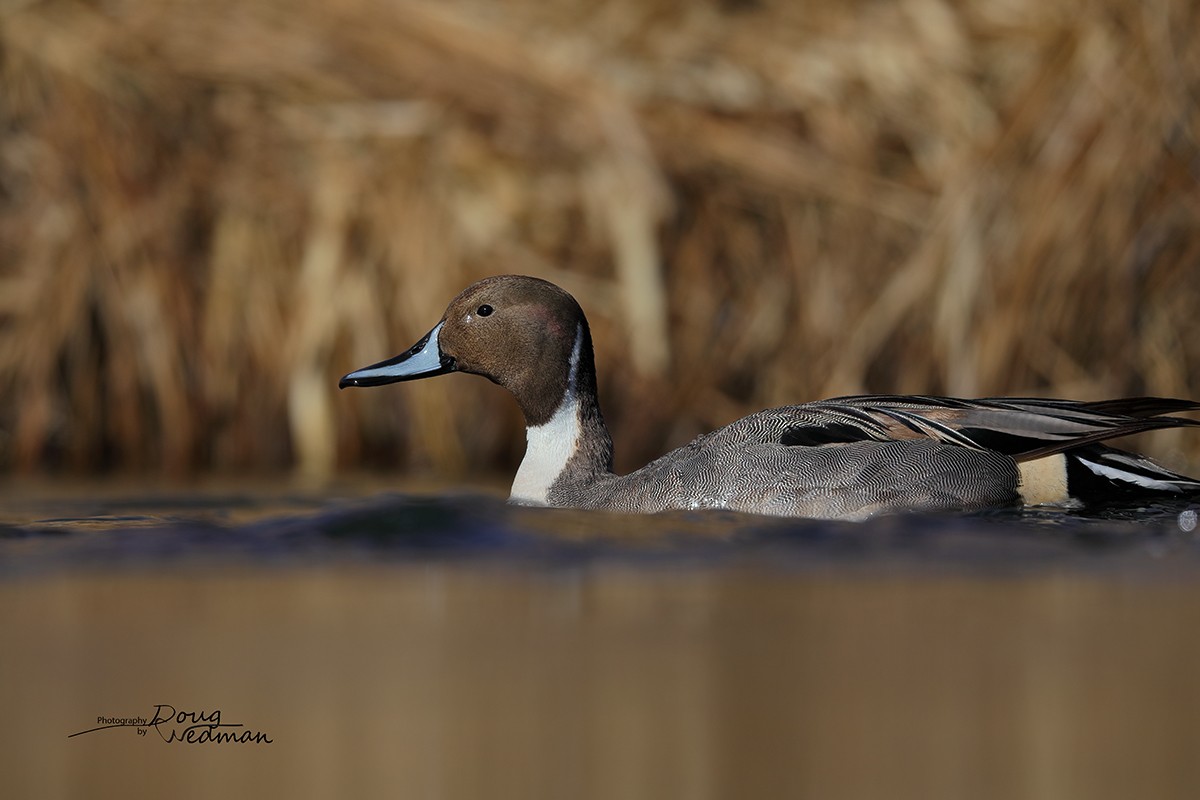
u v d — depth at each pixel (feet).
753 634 19.67
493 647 19.02
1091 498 28.76
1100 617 20.43
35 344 43.47
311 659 18.45
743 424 29.45
